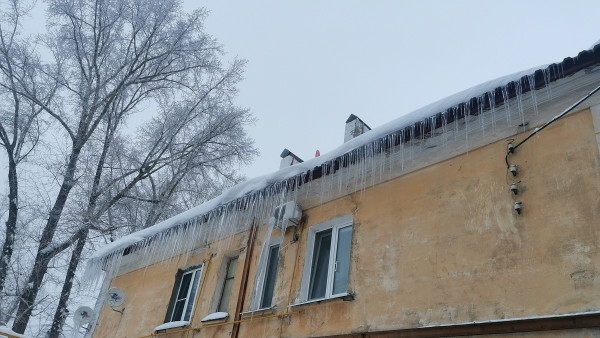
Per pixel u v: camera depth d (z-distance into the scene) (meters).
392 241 5.47
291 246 6.79
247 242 7.65
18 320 11.14
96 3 14.86
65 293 12.21
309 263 6.44
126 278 9.90
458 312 4.43
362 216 6.05
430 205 5.32
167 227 9.09
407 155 5.90
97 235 13.34
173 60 16.02
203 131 16.56
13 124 13.43
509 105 5.06
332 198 6.66
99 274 10.55
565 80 4.70
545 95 4.82
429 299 4.73
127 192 14.99
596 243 3.85
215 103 16.97
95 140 14.64
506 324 4.03
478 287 4.42
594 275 3.75
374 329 5.01
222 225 8.32
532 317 3.87
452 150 5.46
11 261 11.91
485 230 4.67
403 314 4.86
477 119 5.32
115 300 8.72
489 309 4.23
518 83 4.84
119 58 15.41
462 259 4.69
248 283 7.12
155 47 15.85
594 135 4.32
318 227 6.66
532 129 4.83
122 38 15.60
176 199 15.99
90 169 14.01
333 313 5.55
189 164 16.03
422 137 5.79
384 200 5.90
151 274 9.28
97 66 14.89
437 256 4.92
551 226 4.20
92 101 14.58
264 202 7.64
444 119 5.45
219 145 16.58
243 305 6.91
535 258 4.17
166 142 16.17
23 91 13.79
